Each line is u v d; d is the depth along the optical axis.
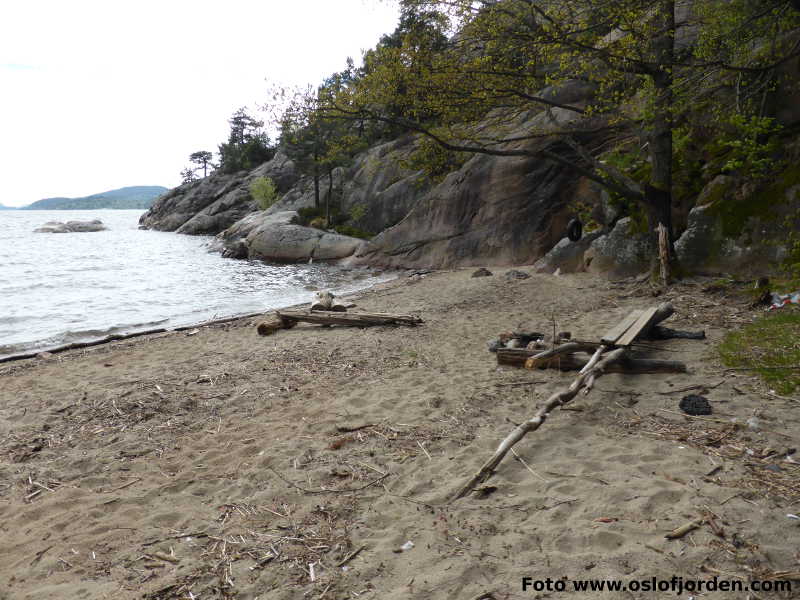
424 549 3.39
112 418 6.11
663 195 12.53
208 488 4.39
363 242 28.66
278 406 6.29
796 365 5.99
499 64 12.10
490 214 22.34
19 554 3.60
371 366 7.77
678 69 11.89
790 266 10.50
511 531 3.52
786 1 9.48
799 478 3.85
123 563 3.42
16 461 5.09
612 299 11.82
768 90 11.55
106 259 31.33
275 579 3.19
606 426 5.07
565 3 10.89
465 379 6.84
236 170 69.00
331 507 3.98
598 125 19.41
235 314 14.78
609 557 3.15
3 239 51.25
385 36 26.09
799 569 2.94
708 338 7.64
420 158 15.02
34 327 13.45
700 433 4.73
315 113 12.02
